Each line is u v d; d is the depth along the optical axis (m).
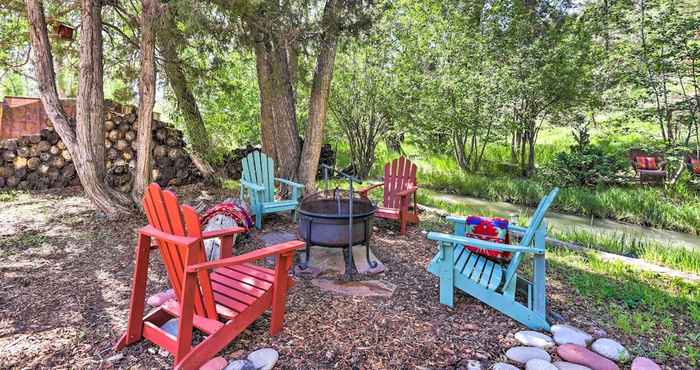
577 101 7.19
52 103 4.02
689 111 6.87
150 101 4.14
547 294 2.64
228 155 6.90
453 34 7.79
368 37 5.17
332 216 2.84
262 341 1.94
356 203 3.35
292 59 4.84
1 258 3.05
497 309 2.28
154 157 5.96
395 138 8.48
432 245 3.71
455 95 7.54
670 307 2.49
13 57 5.49
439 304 2.42
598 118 9.71
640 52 6.83
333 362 1.78
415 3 7.48
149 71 4.06
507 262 2.72
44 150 5.53
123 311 2.25
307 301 2.41
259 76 5.34
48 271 2.82
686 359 1.88
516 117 7.67
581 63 6.96
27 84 10.77
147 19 3.87
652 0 6.75
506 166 8.40
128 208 4.27
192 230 1.73
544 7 7.55
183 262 1.81
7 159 5.28
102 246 3.39
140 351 1.84
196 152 5.97
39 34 3.89
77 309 2.26
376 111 7.39
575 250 3.89
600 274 3.12
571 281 2.87
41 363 1.74
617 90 7.36
